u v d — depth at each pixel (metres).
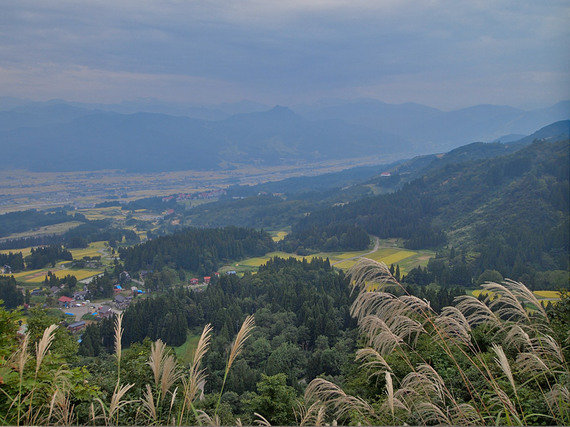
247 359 41.72
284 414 14.60
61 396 4.70
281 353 41.28
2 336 6.15
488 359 7.03
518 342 4.98
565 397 4.40
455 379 6.90
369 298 4.81
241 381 33.09
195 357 4.36
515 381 5.83
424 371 4.79
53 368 5.88
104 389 8.34
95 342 50.72
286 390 15.49
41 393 5.02
